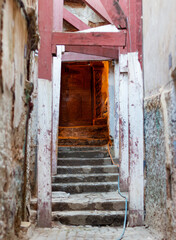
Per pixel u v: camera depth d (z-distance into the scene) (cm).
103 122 905
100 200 456
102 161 659
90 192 534
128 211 405
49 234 354
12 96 239
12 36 233
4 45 208
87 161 654
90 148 737
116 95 701
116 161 666
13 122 246
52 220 412
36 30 336
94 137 845
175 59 263
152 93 355
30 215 392
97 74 1038
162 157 311
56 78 632
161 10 312
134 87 394
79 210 439
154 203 344
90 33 390
